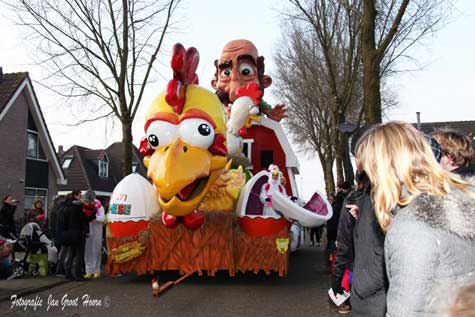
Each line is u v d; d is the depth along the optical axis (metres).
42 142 26.98
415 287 2.09
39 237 10.16
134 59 14.05
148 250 8.69
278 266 8.51
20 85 24.67
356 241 3.16
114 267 8.70
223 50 11.46
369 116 10.38
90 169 39.50
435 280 2.09
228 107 11.17
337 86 23.02
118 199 8.77
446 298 2.05
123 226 8.65
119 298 7.93
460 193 2.28
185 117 7.79
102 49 13.69
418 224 2.17
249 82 11.05
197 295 8.17
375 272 2.95
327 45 18.83
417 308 2.07
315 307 7.31
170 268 8.60
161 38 14.20
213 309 7.21
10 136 24.34
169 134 7.78
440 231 2.12
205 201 8.76
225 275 10.03
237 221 8.73
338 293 4.02
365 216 3.10
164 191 7.40
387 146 2.46
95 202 9.76
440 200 2.24
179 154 7.56
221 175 8.91
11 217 10.84
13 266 9.61
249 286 8.94
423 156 2.40
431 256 2.09
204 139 7.75
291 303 7.59
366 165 2.55
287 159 10.99
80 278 9.48
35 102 25.92
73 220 9.37
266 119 11.09
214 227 8.52
